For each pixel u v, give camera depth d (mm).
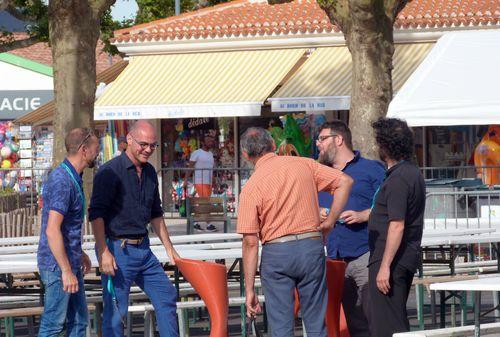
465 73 15680
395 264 7879
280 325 7926
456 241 10680
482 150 21938
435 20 25406
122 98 26234
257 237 7949
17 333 12109
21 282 12508
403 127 7961
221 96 25531
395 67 25016
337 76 25000
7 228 14773
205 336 11594
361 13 16016
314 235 7961
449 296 11180
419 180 7891
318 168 8141
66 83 16844
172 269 12797
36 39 21797
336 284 8508
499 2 27234
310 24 26078
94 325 11367
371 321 8102
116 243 8609
